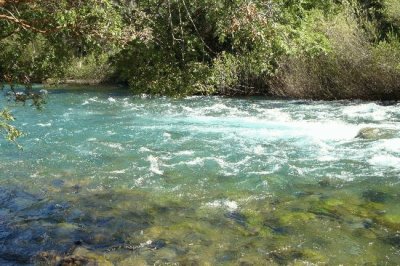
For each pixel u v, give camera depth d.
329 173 9.40
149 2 6.10
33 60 6.24
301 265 5.49
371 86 19.83
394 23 20.31
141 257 5.82
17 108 18.53
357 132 13.41
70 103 20.80
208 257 5.77
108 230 6.72
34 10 5.07
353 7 21.56
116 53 6.35
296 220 6.89
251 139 12.88
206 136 13.34
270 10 5.84
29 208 7.64
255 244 6.11
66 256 5.83
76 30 5.23
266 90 22.69
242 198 7.98
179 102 20.55
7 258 5.89
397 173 9.27
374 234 6.33
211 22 6.31
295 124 14.99
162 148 11.83
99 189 8.56
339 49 20.08
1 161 10.48
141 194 8.27
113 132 13.95
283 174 9.38
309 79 21.09
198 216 7.17
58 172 9.65
